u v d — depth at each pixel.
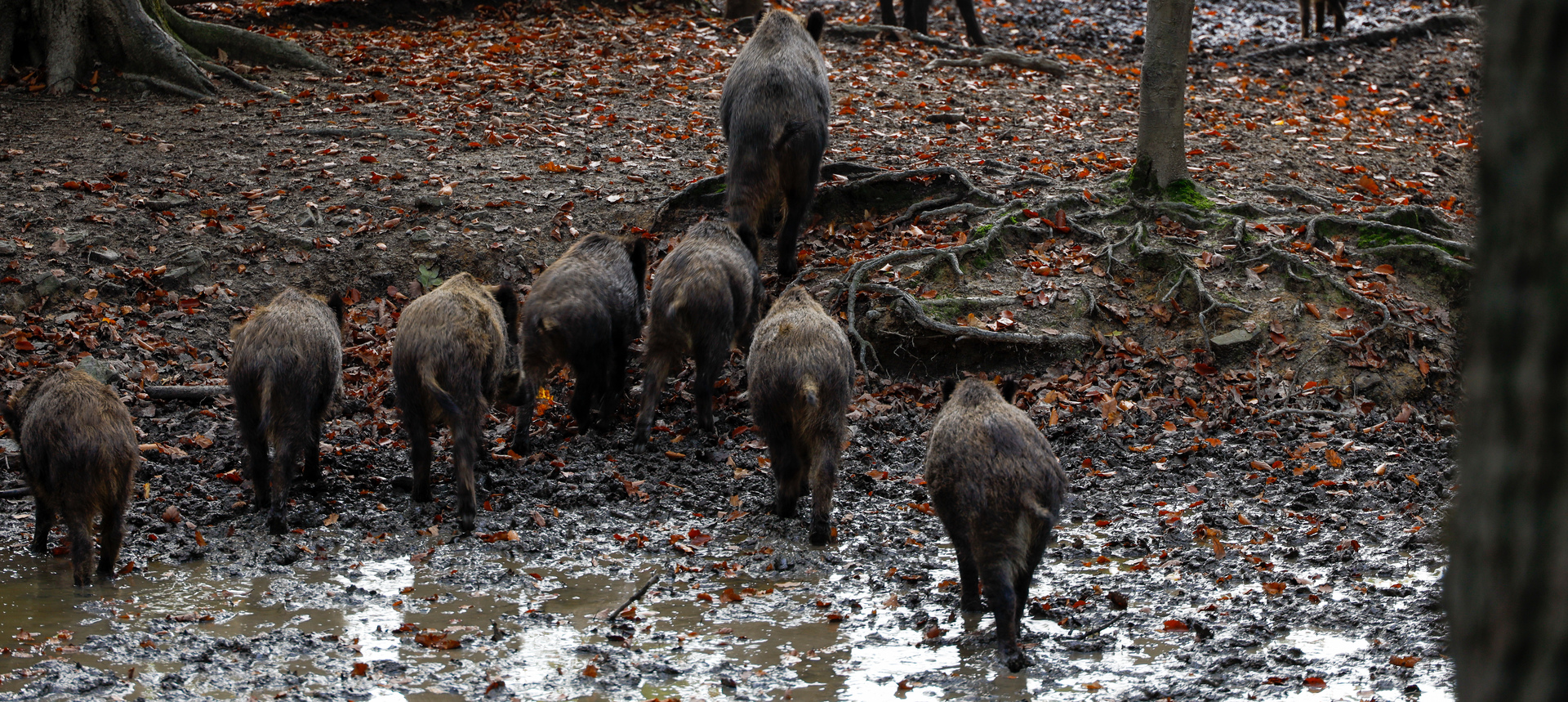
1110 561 7.14
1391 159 15.59
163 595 6.50
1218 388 10.15
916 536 7.50
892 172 12.67
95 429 6.45
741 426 9.48
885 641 5.98
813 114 10.58
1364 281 11.17
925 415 9.72
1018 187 12.70
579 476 8.47
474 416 7.66
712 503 8.09
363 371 10.21
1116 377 10.30
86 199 11.87
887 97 16.45
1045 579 6.85
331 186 12.57
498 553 7.25
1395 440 9.20
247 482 8.33
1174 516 7.78
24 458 6.62
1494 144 1.81
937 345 10.62
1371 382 10.12
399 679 5.46
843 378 7.37
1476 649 1.88
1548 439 1.72
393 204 12.30
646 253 9.61
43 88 14.80
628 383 10.27
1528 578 1.76
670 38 18.78
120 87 14.98
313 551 7.21
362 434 9.22
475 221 12.07
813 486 7.33
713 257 8.90
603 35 18.72
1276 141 15.91
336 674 5.52
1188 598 6.54
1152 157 12.31
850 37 20.38
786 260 11.23
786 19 10.84
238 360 7.51
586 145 13.91
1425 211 12.53
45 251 10.95
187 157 13.09
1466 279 11.36
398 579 6.81
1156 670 5.62
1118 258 11.48
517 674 5.56
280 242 11.57
